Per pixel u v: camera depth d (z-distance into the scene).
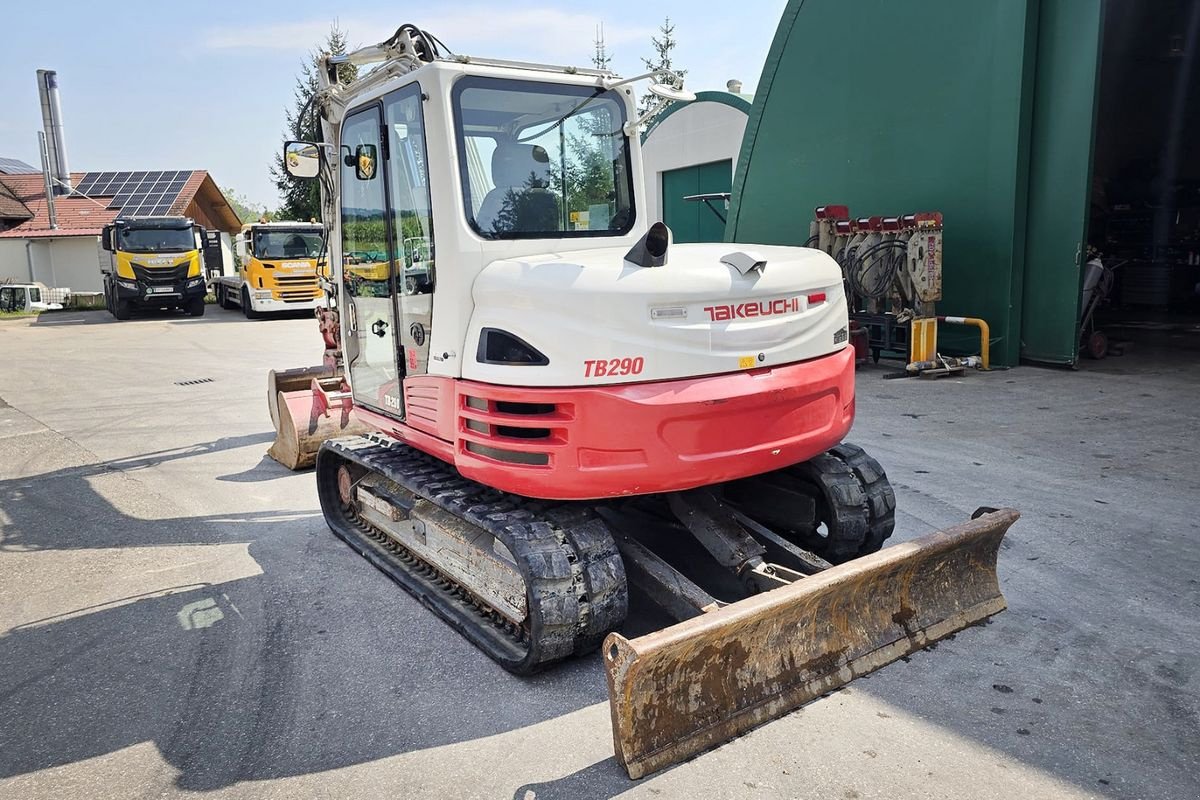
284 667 3.97
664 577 3.88
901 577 3.73
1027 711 3.33
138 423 9.63
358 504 5.64
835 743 3.16
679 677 3.07
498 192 4.02
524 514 3.87
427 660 3.99
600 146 4.43
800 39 12.61
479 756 3.21
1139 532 5.12
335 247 5.24
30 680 3.94
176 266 23.17
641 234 4.56
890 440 7.34
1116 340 12.20
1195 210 15.52
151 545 5.72
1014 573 4.59
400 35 4.10
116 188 33.94
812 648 3.47
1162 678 3.54
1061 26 9.55
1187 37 14.02
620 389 3.45
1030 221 10.22
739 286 3.65
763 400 3.67
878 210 11.83
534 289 3.53
